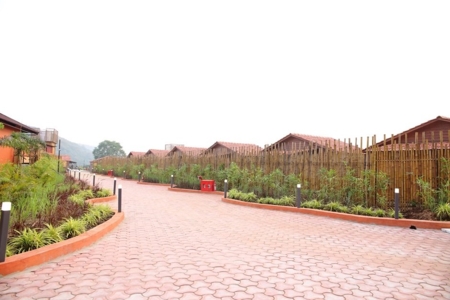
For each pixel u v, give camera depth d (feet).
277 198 44.86
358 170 36.63
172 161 87.40
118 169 134.10
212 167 68.74
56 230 19.65
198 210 38.11
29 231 17.89
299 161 44.78
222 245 21.01
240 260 17.57
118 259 17.29
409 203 33.12
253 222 30.12
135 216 32.35
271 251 19.61
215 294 12.71
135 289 13.07
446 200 30.27
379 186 34.50
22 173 29.32
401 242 22.38
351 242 22.26
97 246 20.03
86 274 14.79
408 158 33.50
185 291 12.96
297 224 29.30
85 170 223.10
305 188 42.88
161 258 17.70
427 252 19.69
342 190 37.29
